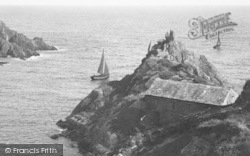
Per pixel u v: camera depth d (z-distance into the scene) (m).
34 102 153.00
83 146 108.50
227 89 100.00
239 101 87.25
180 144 78.00
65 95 165.25
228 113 80.62
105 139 106.12
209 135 73.88
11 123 127.62
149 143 88.38
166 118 104.00
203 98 100.00
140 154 85.75
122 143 99.75
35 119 132.12
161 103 106.06
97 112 122.56
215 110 90.62
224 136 71.75
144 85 120.31
